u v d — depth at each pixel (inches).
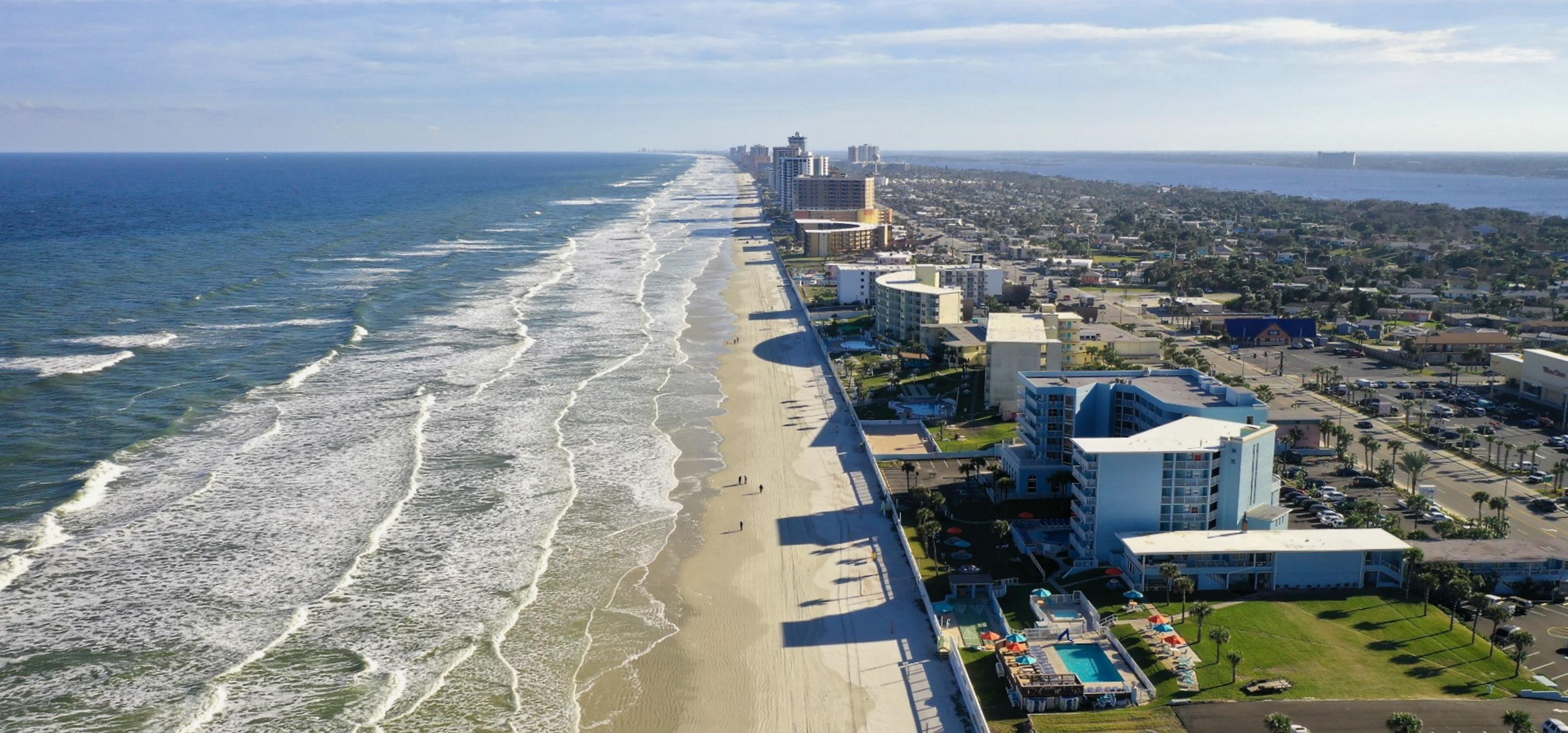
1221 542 4968.0
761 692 4247.0
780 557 5506.9
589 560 5452.8
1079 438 5595.5
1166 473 5196.9
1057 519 5920.3
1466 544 5022.1
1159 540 5000.0
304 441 7135.8
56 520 5703.7
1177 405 5821.9
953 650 4416.8
